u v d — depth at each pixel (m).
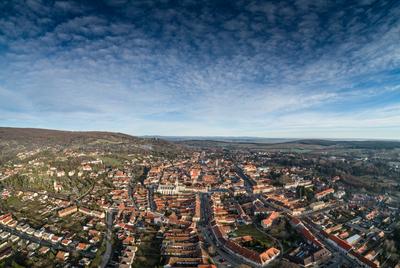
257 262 180.75
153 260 187.62
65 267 176.75
